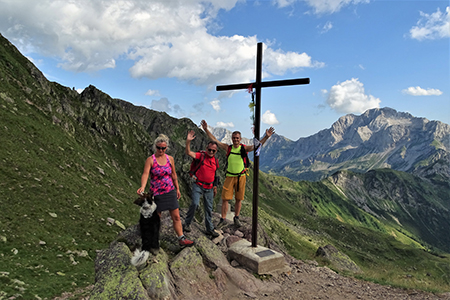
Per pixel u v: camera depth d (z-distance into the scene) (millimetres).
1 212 28266
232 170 8664
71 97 141750
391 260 157750
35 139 59062
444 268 132750
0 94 69312
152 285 5449
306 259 12836
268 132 8398
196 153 7898
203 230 8859
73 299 15961
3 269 17984
